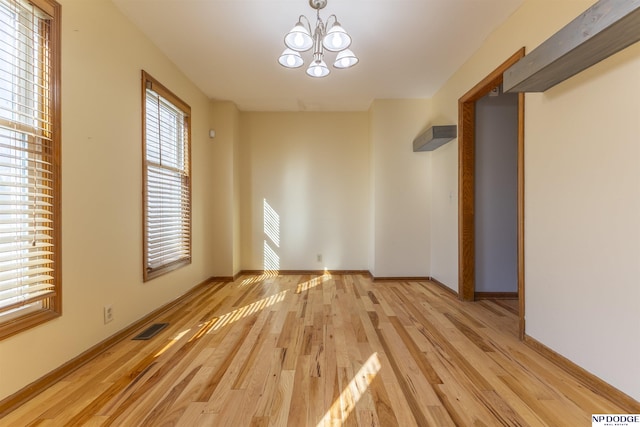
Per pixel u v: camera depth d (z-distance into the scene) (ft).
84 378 5.83
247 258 15.76
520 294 7.57
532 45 7.20
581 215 5.82
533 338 7.16
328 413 4.83
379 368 6.23
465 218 11.22
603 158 5.35
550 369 6.18
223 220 14.38
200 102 12.96
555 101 6.44
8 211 4.87
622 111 5.01
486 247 11.57
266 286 13.30
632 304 4.87
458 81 11.23
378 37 9.02
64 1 6.01
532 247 7.18
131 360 6.55
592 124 5.57
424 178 14.30
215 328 8.41
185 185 11.69
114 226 7.52
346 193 15.72
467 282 11.23
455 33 8.83
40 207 5.61
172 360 6.56
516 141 11.50
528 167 7.30
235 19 8.11
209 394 5.32
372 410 4.91
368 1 7.39
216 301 11.02
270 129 15.72
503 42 8.30
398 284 13.71
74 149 6.26
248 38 9.00
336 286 13.33
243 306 10.42
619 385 5.06
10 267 4.91
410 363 6.43
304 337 7.79
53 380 5.64
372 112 14.51
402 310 10.02
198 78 11.76
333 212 15.75
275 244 15.70
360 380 5.78
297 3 7.48
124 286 7.89
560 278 6.35
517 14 7.72
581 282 5.82
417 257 14.35
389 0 7.36
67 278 6.07
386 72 11.41
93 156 6.81
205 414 4.80
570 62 5.33
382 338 7.73
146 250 8.81
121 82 7.80
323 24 7.62
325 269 15.76
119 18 7.70
